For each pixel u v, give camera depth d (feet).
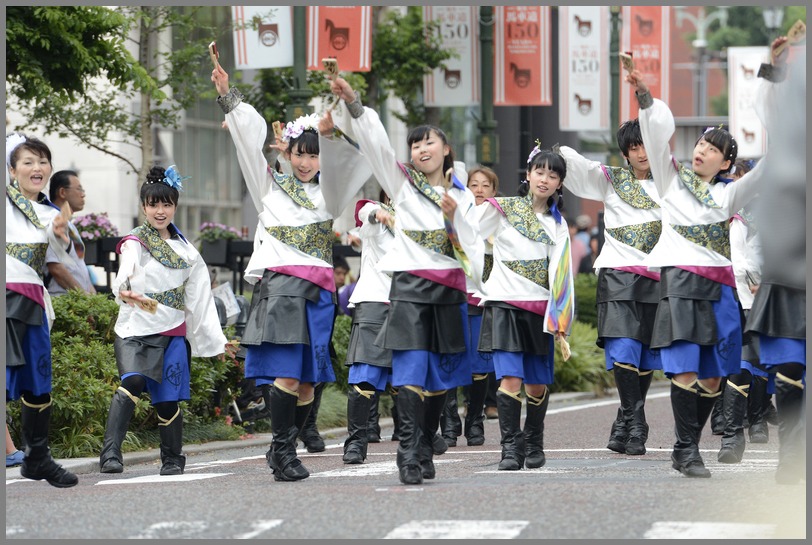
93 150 163.63
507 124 193.36
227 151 202.69
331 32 103.35
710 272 54.90
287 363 55.47
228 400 86.43
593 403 114.42
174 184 62.54
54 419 71.56
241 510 44.83
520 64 141.90
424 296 51.39
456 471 58.90
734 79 179.22
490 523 41.09
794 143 50.06
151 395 62.18
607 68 162.61
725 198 55.42
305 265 56.85
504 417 58.23
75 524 42.96
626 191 71.51
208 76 129.70
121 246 61.57
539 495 46.75
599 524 40.75
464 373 52.65
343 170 55.93
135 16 104.37
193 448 77.41
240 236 112.57
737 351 55.47
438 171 52.95
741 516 42.24
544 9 141.90
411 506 44.70
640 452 68.80
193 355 64.18
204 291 62.90
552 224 58.95
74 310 76.18
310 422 75.20
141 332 61.62
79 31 89.61
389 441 83.56
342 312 104.68
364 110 52.08
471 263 51.31
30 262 52.44
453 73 141.79
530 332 58.34
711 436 80.48
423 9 142.10
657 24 162.91
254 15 102.32
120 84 95.61
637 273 70.59
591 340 130.21
